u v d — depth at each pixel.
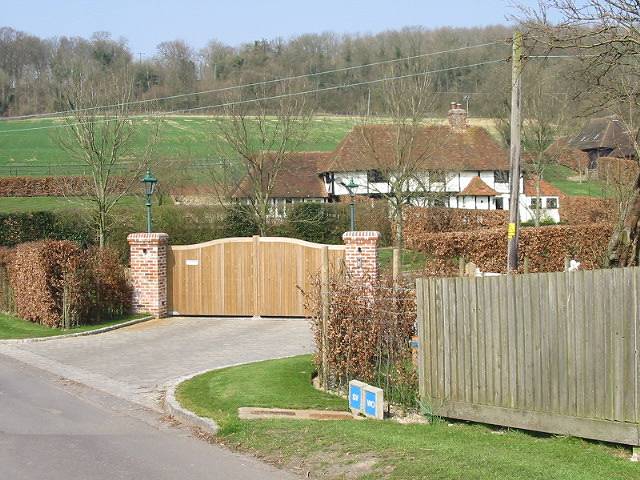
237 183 35.25
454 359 9.22
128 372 13.91
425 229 34.84
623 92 15.34
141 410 10.85
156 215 32.97
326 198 53.19
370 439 8.25
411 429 8.87
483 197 53.16
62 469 7.64
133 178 30.19
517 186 17.58
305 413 9.73
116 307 21.28
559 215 47.09
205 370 13.72
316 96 42.41
